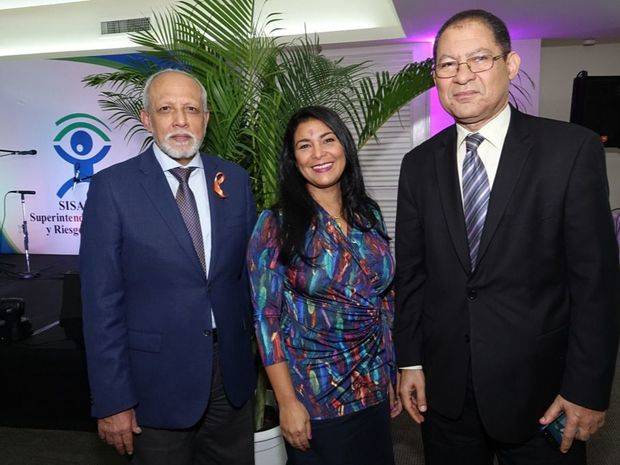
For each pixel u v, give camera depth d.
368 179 6.07
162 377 1.59
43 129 6.62
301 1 5.67
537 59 5.39
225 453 1.81
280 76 2.24
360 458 1.57
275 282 1.53
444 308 1.42
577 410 1.29
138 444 1.66
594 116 5.26
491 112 1.33
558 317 1.34
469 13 1.32
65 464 2.54
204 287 1.61
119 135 6.46
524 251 1.30
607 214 1.26
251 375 1.83
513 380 1.34
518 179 1.30
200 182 1.71
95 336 1.51
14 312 3.71
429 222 1.43
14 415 2.94
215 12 2.11
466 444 1.49
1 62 6.50
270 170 2.12
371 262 1.57
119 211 1.54
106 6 6.25
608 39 5.47
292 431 1.49
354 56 5.81
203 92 1.70
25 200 6.86
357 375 1.56
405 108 5.90
